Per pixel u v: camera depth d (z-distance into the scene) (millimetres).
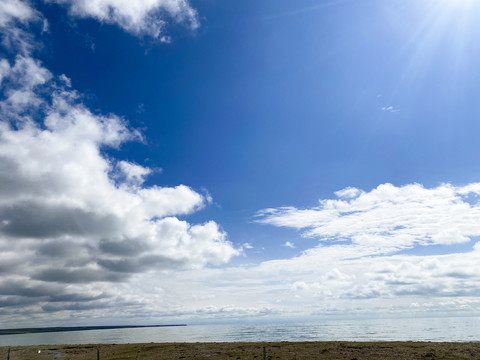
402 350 50938
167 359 49375
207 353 54406
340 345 60125
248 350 56906
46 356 59969
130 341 167000
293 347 59812
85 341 185875
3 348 81750
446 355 43875
